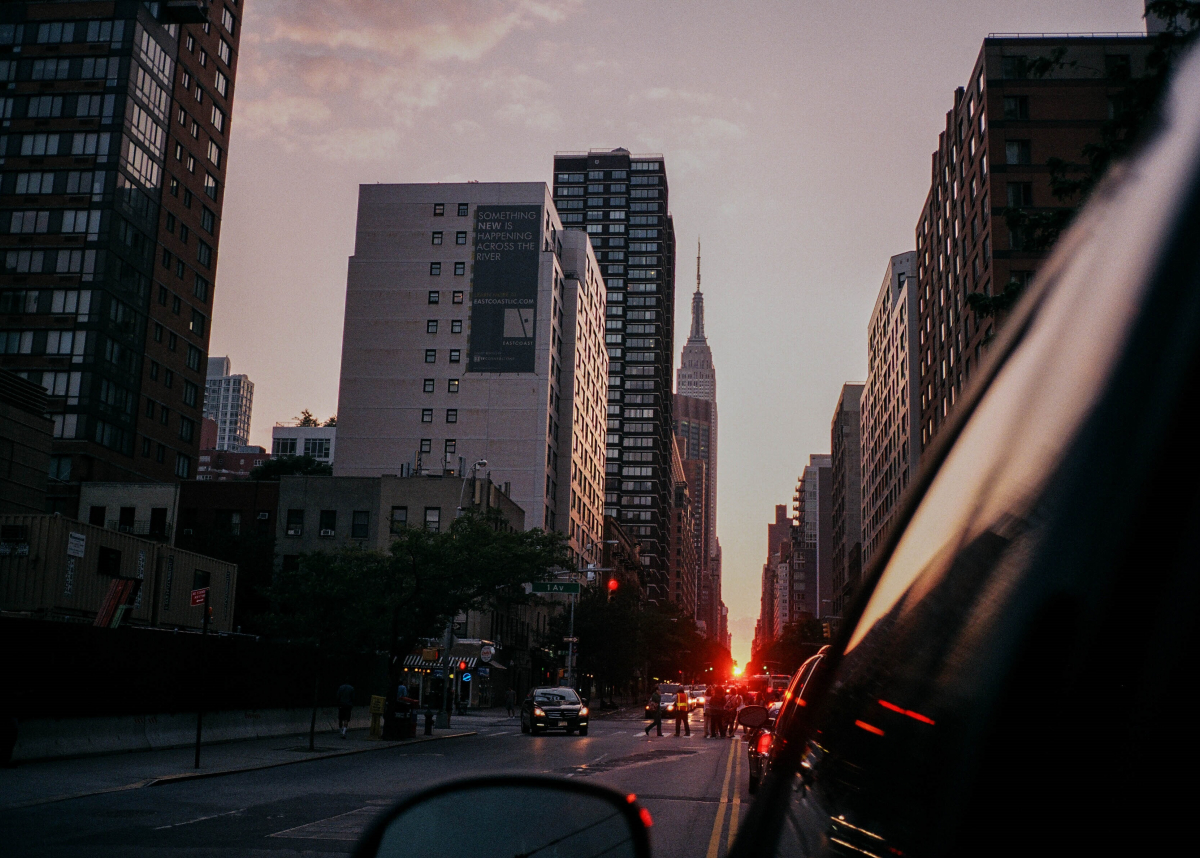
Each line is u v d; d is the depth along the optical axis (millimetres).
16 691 20688
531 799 2258
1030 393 1235
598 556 119812
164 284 82312
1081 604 880
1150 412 905
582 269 108438
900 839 1188
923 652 1313
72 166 76188
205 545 68375
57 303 74438
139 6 78500
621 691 124688
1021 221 18953
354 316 95688
